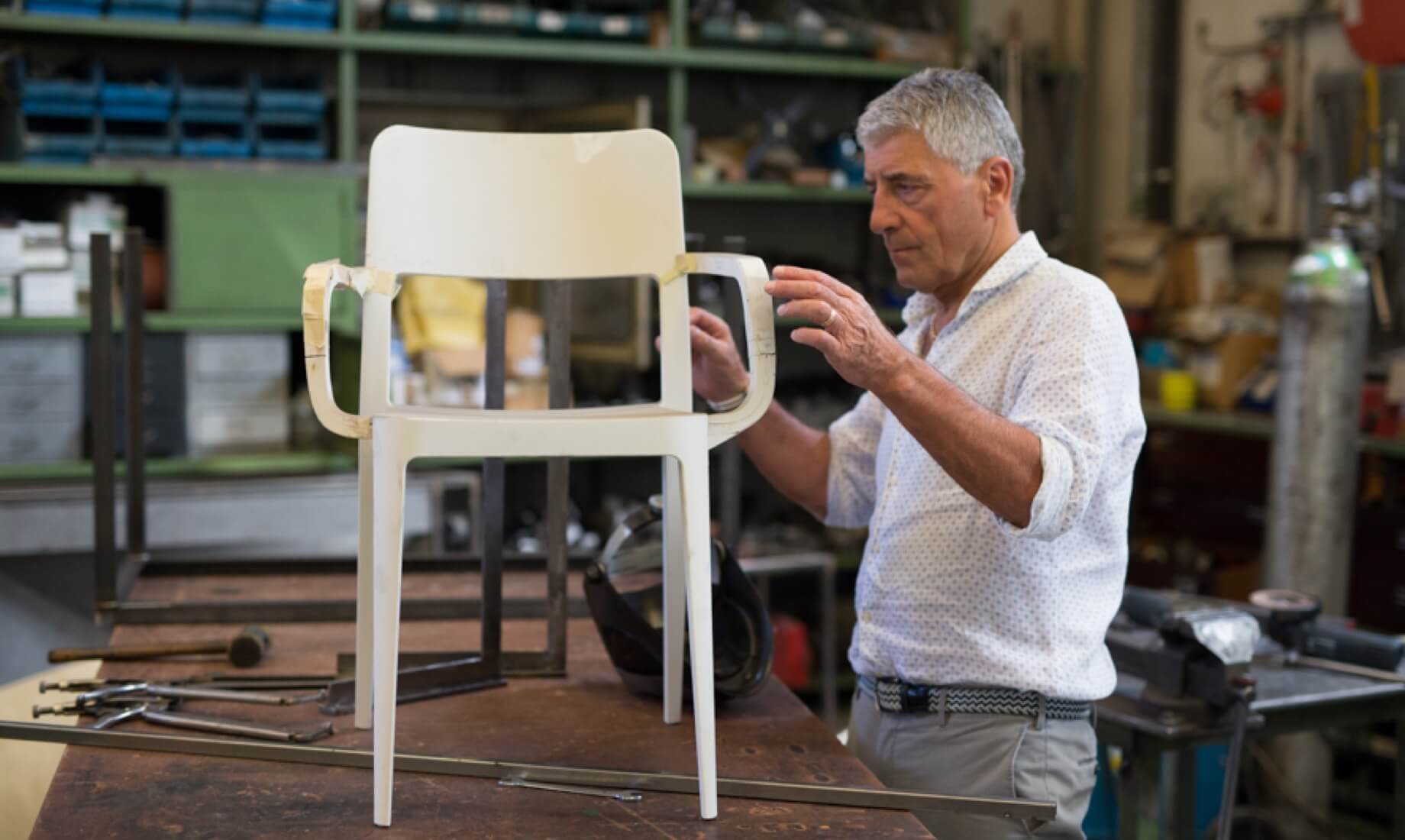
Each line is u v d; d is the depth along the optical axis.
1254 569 4.20
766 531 4.80
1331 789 3.49
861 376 1.55
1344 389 3.62
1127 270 4.95
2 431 3.80
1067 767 1.83
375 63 4.69
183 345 3.96
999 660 1.79
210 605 2.38
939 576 1.82
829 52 4.79
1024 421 1.69
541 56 4.41
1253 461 4.46
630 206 1.96
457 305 4.12
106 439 2.38
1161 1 5.14
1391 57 4.16
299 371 4.57
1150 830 2.25
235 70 4.44
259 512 3.82
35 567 3.93
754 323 1.64
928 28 5.09
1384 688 2.38
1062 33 5.52
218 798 1.58
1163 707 2.24
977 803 1.57
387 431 1.51
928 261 1.87
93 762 1.70
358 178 4.08
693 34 4.75
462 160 1.96
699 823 1.53
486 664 2.05
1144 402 4.81
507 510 4.95
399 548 1.51
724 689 1.92
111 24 3.94
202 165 3.93
